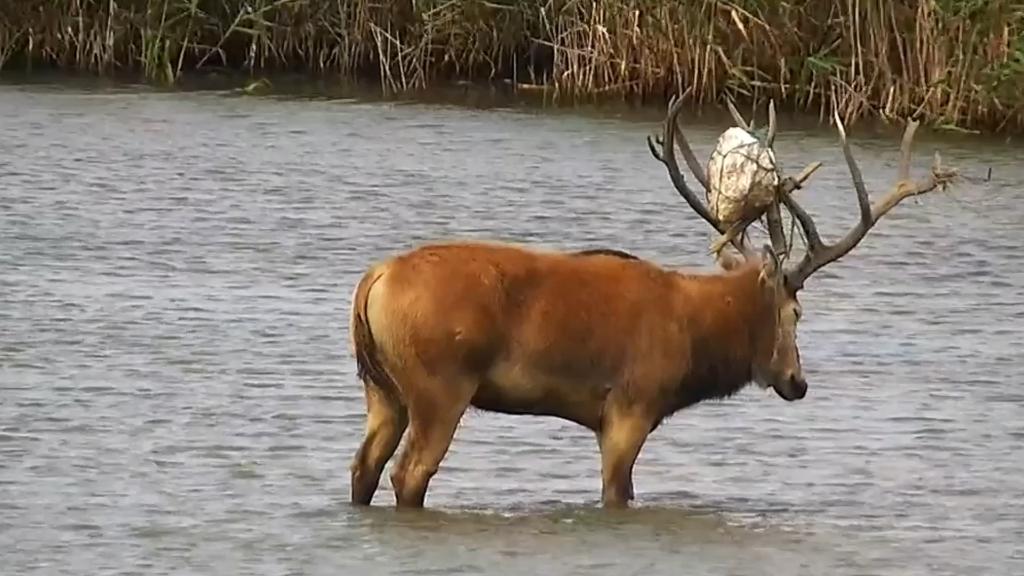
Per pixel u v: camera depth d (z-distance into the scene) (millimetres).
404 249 65375
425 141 87438
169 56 106188
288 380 47969
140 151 82688
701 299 38156
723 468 41938
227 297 56969
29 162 79062
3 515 36875
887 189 77375
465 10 104938
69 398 45594
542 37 104000
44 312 54125
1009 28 92750
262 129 89688
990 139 91312
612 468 37844
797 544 36375
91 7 107375
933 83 93375
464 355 36312
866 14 94875
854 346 53781
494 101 100062
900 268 64312
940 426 45750
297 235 67000
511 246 37875
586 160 83250
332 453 41938
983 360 52406
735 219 38938
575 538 36156
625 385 37594
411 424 36688
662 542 36125
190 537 35750
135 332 52250
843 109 94875
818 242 38875
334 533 36000
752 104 98500
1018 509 39281
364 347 36812
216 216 69750
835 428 45375
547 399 37375
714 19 98188
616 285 37562
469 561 34438
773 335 38656
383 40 105875
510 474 40719
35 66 106875
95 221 68000
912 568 35156
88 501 37969
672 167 40000
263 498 38406
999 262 65562
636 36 100000
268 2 106312
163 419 44156
